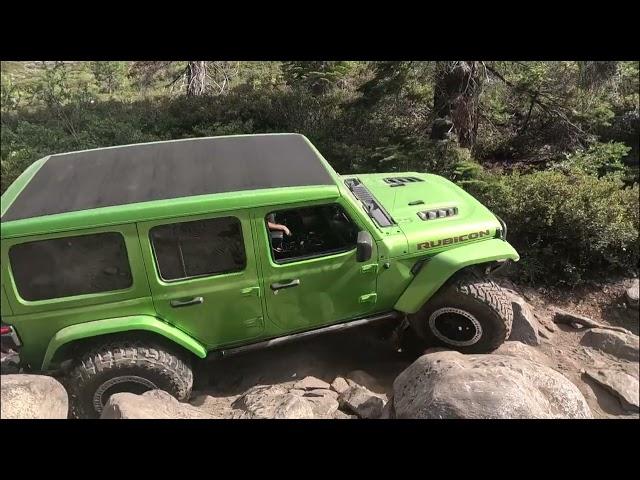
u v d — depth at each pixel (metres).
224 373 5.21
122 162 4.66
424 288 4.69
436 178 5.91
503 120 11.60
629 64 11.20
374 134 10.27
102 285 4.04
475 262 4.62
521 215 7.11
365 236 4.16
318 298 4.55
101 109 14.23
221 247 4.12
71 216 3.78
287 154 4.77
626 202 7.16
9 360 5.32
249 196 4.01
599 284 6.81
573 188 7.07
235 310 4.37
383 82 10.84
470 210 5.09
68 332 4.02
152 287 4.09
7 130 12.01
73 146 11.39
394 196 5.22
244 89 14.33
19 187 4.30
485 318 4.81
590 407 4.74
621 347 5.52
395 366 5.29
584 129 10.58
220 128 11.66
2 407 3.59
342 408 4.42
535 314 6.27
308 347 5.54
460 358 4.16
